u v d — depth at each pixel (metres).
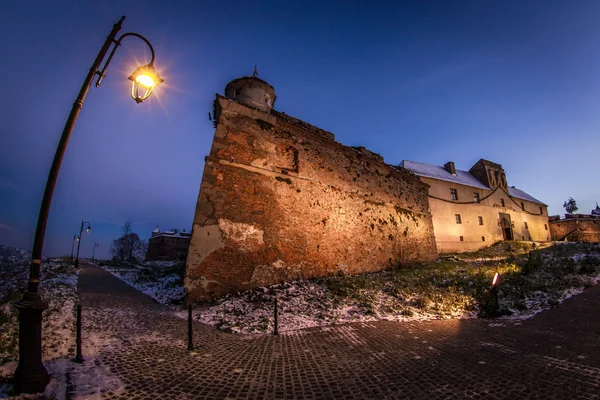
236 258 11.44
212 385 4.60
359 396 4.27
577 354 5.41
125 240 71.06
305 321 8.79
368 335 7.39
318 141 16.20
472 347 6.18
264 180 13.06
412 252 21.33
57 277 17.61
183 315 9.22
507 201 39.97
